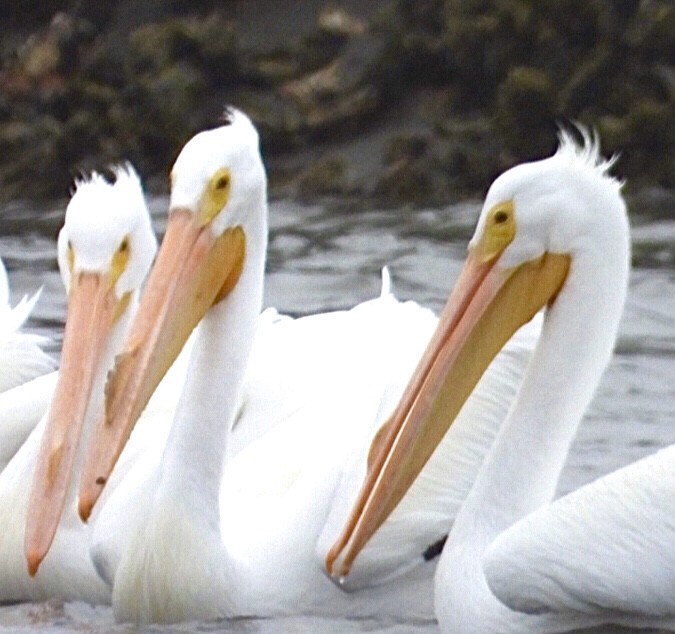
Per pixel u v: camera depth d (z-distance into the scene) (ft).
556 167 37.42
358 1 103.40
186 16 104.99
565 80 94.27
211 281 39.60
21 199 98.48
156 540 39.73
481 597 36.94
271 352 45.47
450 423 37.65
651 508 34.63
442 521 41.39
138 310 38.83
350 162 95.71
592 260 37.55
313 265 75.51
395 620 40.63
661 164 90.53
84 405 40.91
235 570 40.09
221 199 39.50
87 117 99.91
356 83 99.19
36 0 108.17
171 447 40.11
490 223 37.42
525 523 35.83
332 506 40.63
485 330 37.55
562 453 38.37
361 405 43.11
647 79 93.20
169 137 99.30
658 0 94.07
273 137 97.96
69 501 43.37
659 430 53.36
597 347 37.96
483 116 96.32
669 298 68.49
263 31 103.09
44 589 43.45
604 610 35.60
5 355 51.13
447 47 97.55
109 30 105.40
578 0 94.84
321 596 40.91
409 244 79.87
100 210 42.63
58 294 71.46
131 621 40.24
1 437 47.85
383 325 45.24
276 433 43.68
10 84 104.42
